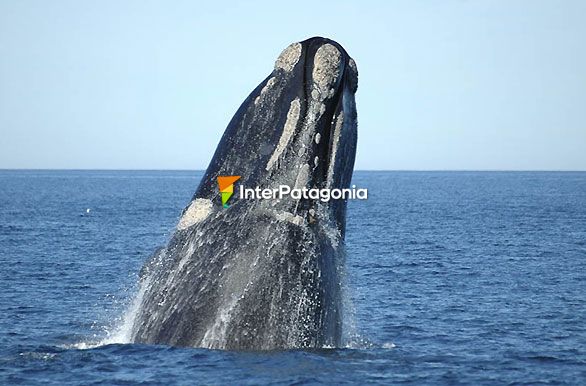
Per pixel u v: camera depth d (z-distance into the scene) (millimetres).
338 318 51844
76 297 103375
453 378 59125
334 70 48375
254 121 50000
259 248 48812
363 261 151625
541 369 64188
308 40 49500
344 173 50531
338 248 50906
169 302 51312
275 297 48531
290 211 48969
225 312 49000
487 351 70938
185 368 48750
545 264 152125
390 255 164250
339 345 55406
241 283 48875
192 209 51562
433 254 167875
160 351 50906
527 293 112750
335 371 52281
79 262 146875
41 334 75438
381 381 54188
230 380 47938
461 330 81938
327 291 49750
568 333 81688
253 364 48469
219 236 49844
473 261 155375
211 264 49750
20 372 56750
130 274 130000
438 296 107625
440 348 71500
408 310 94500
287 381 48500
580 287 120000
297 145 48812
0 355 62406
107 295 105625
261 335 48750
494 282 124312
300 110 48719
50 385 53906
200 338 49688
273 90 49594
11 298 101562
